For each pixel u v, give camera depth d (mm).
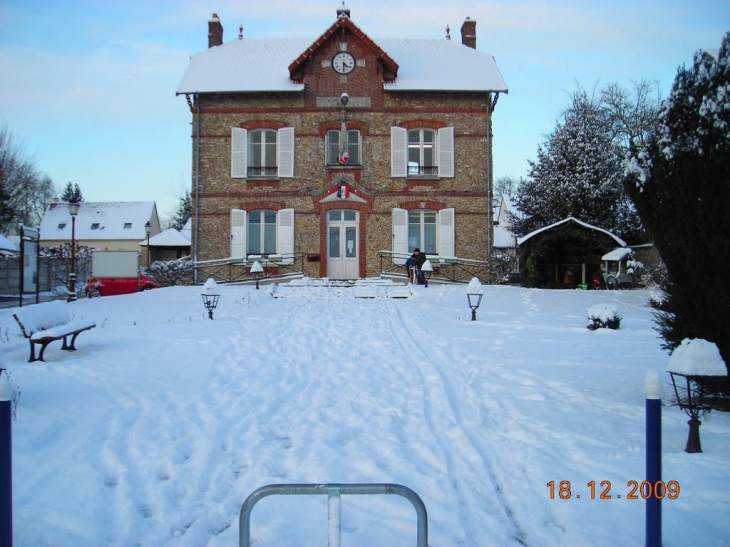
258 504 4844
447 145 25734
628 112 36156
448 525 4434
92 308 16797
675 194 6547
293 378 8805
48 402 7250
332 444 6074
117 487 5035
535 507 4699
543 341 11508
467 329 13047
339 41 25750
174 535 4379
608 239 23422
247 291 21391
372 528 4391
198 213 25766
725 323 6473
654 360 9641
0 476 3764
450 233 25734
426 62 27391
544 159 30875
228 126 25812
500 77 26141
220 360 9812
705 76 6602
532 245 23797
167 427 6457
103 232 58562
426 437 6270
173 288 22719
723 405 6871
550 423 6469
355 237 25875
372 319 14820
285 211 25625
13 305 21156
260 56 27781
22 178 41469
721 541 4105
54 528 4316
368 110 25734
